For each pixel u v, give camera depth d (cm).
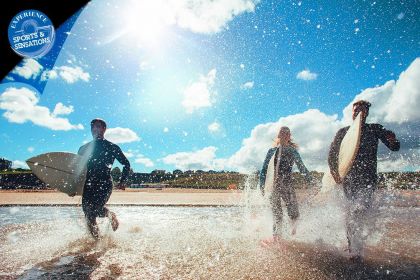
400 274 232
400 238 361
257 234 407
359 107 335
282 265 258
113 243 345
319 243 341
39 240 360
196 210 810
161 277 227
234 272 239
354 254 274
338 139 339
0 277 224
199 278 226
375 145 316
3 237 380
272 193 369
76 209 821
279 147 389
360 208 298
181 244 341
